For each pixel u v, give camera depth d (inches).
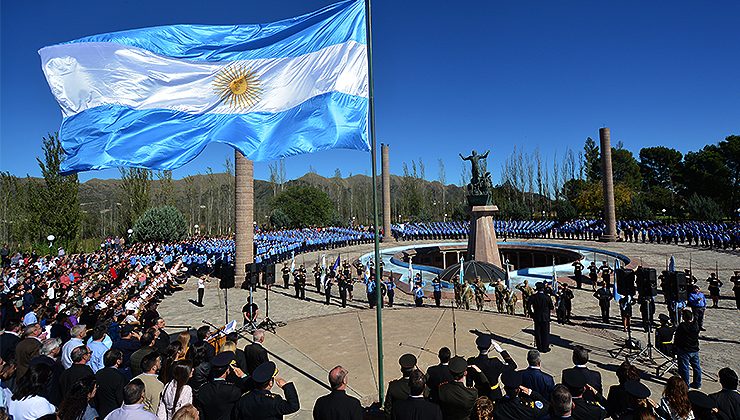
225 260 1156.5
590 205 2763.3
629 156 3513.8
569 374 211.3
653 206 2785.4
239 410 192.9
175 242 1761.8
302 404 322.7
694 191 2738.7
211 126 319.3
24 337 317.4
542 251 1449.3
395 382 222.1
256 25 339.0
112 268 903.1
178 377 203.6
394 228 2140.7
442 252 1601.9
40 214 1545.3
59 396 259.8
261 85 331.9
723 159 2694.4
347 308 701.3
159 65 309.4
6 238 1966.0
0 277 759.7
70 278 820.0
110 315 437.4
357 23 340.5
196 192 4616.1
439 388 208.2
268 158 319.0
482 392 242.1
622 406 220.1
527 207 2933.1
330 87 329.7
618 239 1726.1
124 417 170.6
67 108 284.2
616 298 606.5
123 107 296.5
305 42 338.3
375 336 489.7
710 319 579.5
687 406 200.1
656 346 407.5
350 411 181.8
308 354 435.8
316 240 1769.2
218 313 700.0
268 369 201.5
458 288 685.9
